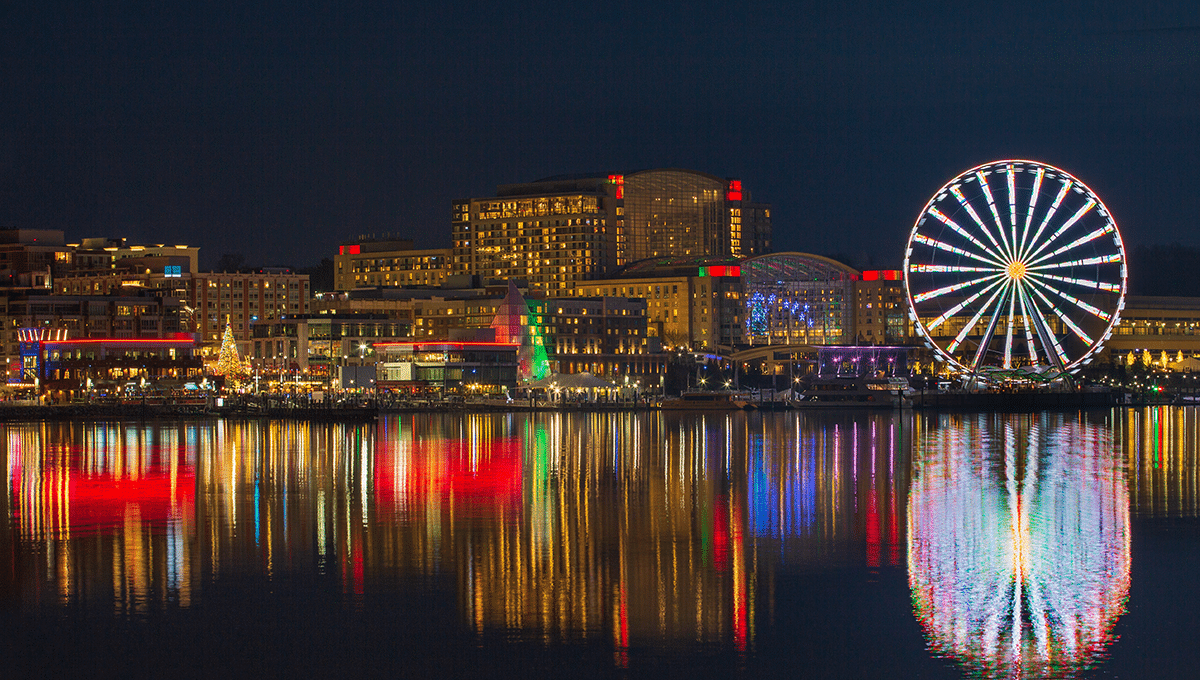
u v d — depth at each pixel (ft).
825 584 276.41
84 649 229.66
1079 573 287.69
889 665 220.84
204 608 256.32
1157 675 215.10
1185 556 307.17
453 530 344.49
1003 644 232.12
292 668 219.61
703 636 236.84
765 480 472.03
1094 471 507.71
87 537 333.42
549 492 430.61
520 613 252.01
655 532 341.62
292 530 344.08
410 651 228.02
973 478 479.82
